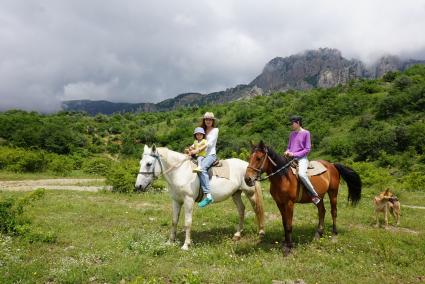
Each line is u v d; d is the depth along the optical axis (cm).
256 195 841
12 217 849
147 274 605
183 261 670
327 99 8338
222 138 7462
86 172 3231
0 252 673
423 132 5272
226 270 622
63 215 1073
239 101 13250
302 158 789
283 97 11075
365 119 6519
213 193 787
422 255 733
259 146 720
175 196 783
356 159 5612
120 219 1047
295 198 757
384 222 1077
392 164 4925
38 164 2955
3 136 7488
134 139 10188
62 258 679
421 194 2044
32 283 571
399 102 6569
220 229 942
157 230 922
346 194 1698
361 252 738
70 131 8375
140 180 742
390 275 632
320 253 734
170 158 766
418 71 8644
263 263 669
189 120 12088
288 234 743
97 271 610
